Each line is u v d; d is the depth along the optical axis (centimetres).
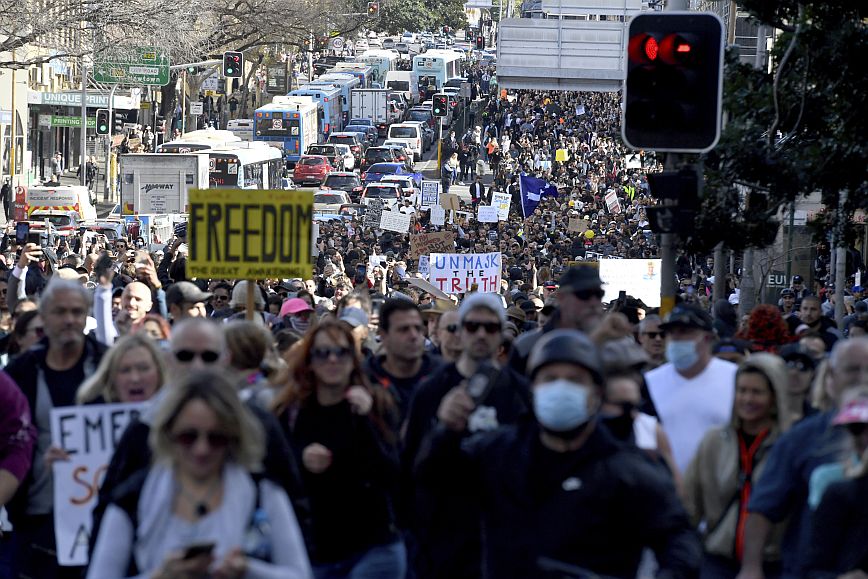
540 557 1714
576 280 2478
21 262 4269
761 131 5128
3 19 12988
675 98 3416
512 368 2517
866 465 1812
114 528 1652
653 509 1714
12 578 2572
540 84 12988
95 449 2323
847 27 4909
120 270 7706
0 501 2359
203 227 3409
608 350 2006
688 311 2520
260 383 2461
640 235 13900
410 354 2755
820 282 10800
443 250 9556
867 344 1950
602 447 1730
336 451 2248
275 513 1652
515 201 19075
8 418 2380
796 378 2653
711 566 2277
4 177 18312
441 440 1833
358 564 2267
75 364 2573
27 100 19575
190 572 1524
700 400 2527
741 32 11925
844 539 1833
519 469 1742
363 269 8438
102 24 13575
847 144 4991
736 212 5088
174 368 2198
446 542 2327
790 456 2017
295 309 4194
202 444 1591
